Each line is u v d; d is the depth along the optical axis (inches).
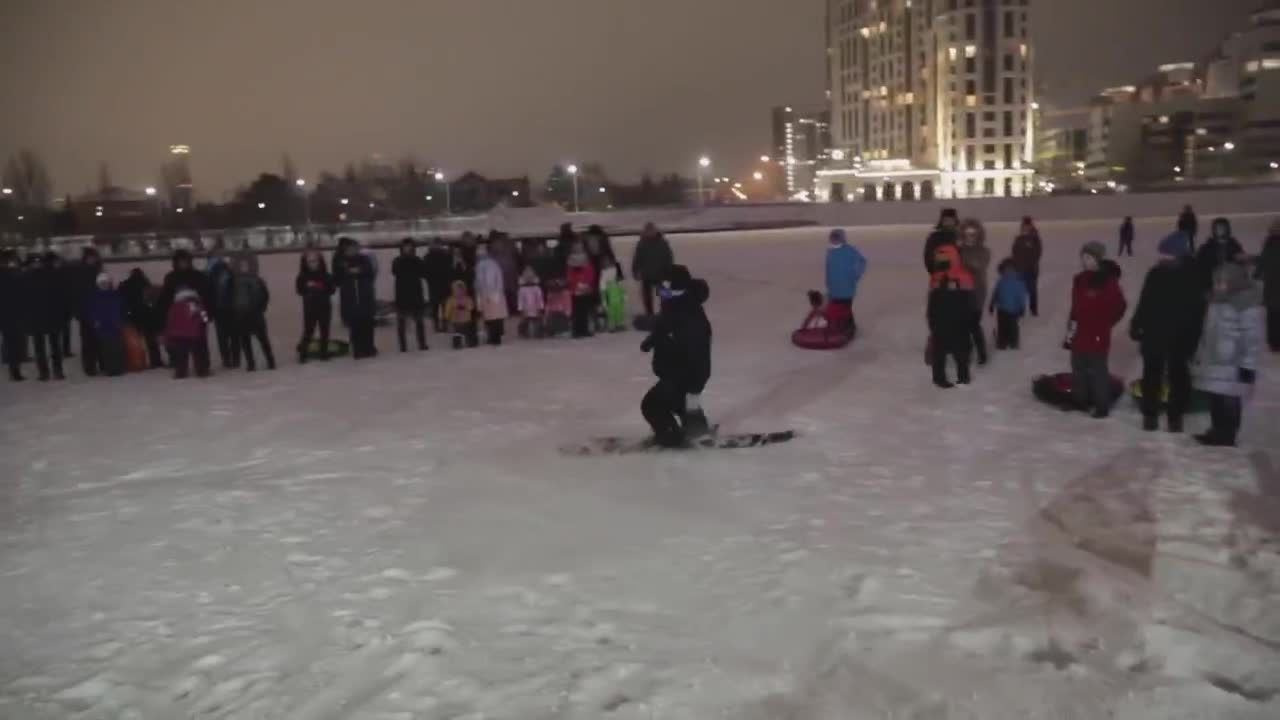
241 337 623.2
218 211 5251.0
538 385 534.6
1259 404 428.5
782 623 226.1
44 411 513.7
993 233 1836.9
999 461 352.8
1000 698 193.0
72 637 233.8
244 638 228.5
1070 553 262.1
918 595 238.5
